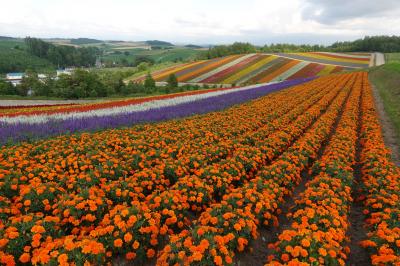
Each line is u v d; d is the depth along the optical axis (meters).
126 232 5.74
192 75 80.25
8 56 141.25
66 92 49.72
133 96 53.38
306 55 100.06
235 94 32.53
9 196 7.55
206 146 11.83
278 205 8.18
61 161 9.44
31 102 39.09
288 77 69.50
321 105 22.77
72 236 5.36
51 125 15.60
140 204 6.94
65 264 4.64
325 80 47.69
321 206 6.97
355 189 9.55
